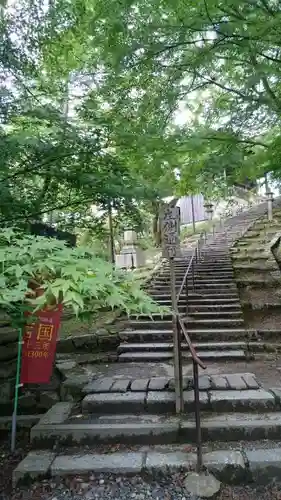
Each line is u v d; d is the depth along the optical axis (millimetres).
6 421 3713
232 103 4812
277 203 15805
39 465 2898
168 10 4008
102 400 3543
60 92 4988
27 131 4312
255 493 2711
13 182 4684
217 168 4461
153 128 4590
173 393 3664
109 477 2818
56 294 1963
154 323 5691
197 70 4785
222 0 3555
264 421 3176
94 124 4477
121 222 5906
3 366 4438
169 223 3689
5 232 2525
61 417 3445
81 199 5211
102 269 2322
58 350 5145
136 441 3160
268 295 6863
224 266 8539
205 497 2629
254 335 5293
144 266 11023
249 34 3545
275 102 4105
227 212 16703
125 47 3975
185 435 3143
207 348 4980
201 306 6266
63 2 4711
